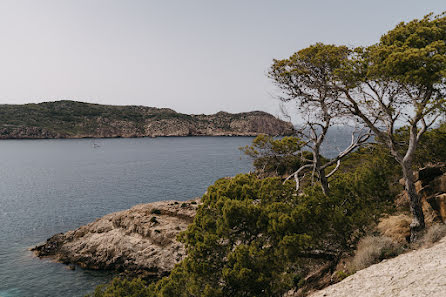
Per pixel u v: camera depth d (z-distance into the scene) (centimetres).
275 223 1444
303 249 1472
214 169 12925
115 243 4088
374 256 1423
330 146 1817
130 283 2000
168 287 1599
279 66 1703
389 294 932
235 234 1573
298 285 1711
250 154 1952
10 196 8050
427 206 1709
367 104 1644
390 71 1438
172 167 13650
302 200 1619
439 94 1432
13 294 3231
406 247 1437
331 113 1672
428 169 1841
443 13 1574
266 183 1723
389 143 1675
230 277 1355
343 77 1532
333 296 1102
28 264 3962
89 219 5900
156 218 4362
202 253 1499
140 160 16625
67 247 4294
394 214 1873
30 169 13712
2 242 4662
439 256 1085
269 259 1420
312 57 1620
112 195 8031
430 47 1379
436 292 821
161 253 3753
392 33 1667
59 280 3572
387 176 1970
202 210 1748
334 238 1698
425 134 2347
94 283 3516
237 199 1725
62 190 8788
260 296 1369
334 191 1811
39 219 5888
